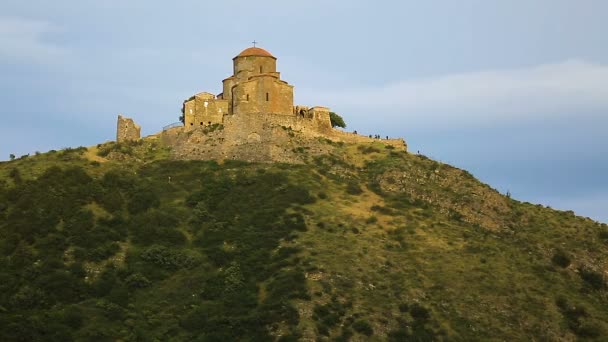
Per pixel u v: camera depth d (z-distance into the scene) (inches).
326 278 6594.5
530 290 6796.3
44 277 6648.6
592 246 7332.7
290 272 6648.6
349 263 6791.3
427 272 6845.5
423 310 6427.2
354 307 6378.0
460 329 6378.0
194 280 6756.9
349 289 6535.4
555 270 7101.4
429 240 7204.7
